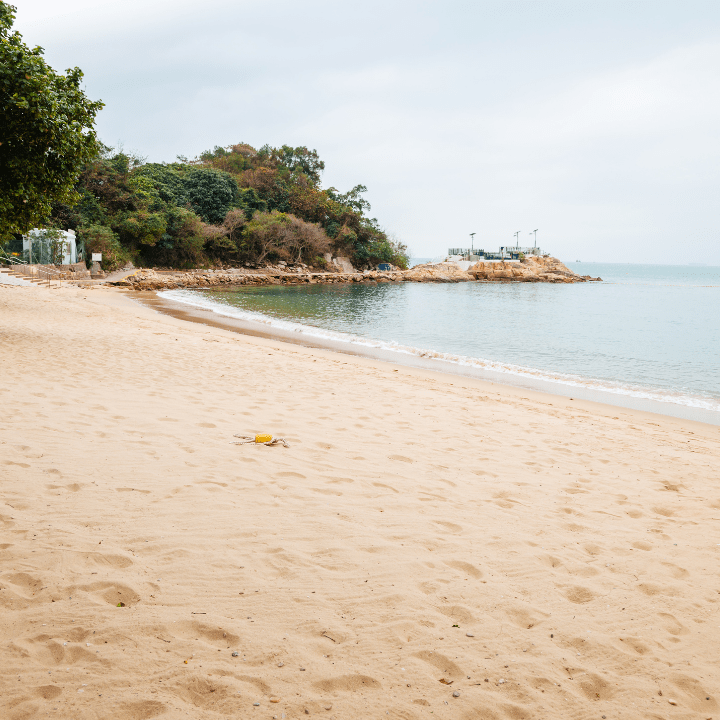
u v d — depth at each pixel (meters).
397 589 3.66
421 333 25.06
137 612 3.22
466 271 94.88
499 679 2.86
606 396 12.39
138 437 6.52
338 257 83.19
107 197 55.59
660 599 3.74
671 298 58.12
